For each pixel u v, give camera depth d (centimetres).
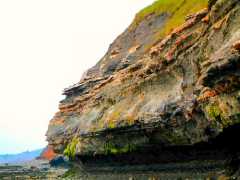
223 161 3600
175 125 4041
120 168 5391
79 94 8288
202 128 3616
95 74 8112
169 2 7100
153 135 4431
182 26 4250
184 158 4172
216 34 3397
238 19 3102
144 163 4884
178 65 4194
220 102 3166
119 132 5003
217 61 2945
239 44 2728
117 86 5781
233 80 2912
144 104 4691
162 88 4538
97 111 6072
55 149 8375
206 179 3766
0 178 8244
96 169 6094
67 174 7600
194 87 3697
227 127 3183
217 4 3406
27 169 12019
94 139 5725
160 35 5947
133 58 6575
